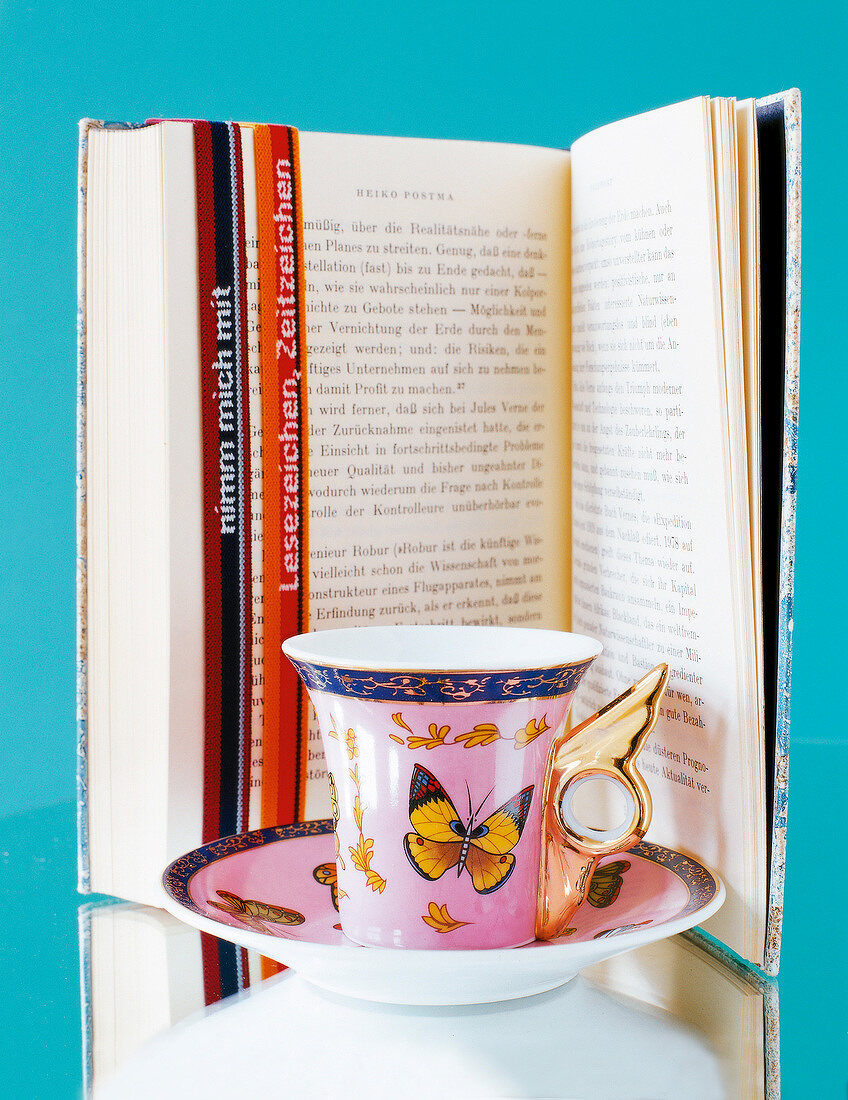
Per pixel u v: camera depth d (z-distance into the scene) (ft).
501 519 1.71
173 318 1.43
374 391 1.60
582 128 3.02
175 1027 1.15
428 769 1.10
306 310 1.54
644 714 1.19
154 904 1.51
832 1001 1.23
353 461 1.59
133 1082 1.05
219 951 1.38
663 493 1.39
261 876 1.33
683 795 1.37
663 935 1.05
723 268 1.24
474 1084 1.03
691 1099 1.01
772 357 1.26
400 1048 1.07
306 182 1.52
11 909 1.53
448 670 1.05
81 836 1.55
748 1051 1.10
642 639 1.46
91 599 1.52
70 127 3.00
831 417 3.12
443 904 1.12
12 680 3.17
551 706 1.13
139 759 1.51
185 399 1.44
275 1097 1.01
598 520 1.58
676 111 1.31
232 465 1.48
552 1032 1.12
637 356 1.43
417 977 0.98
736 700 1.25
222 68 2.97
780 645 1.22
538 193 1.68
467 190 1.63
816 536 3.15
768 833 1.26
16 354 3.09
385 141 1.56
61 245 3.06
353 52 3.01
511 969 0.98
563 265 1.71
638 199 1.41
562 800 1.18
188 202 1.43
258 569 1.51
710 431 1.28
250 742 1.54
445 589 1.68
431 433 1.64
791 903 1.54
